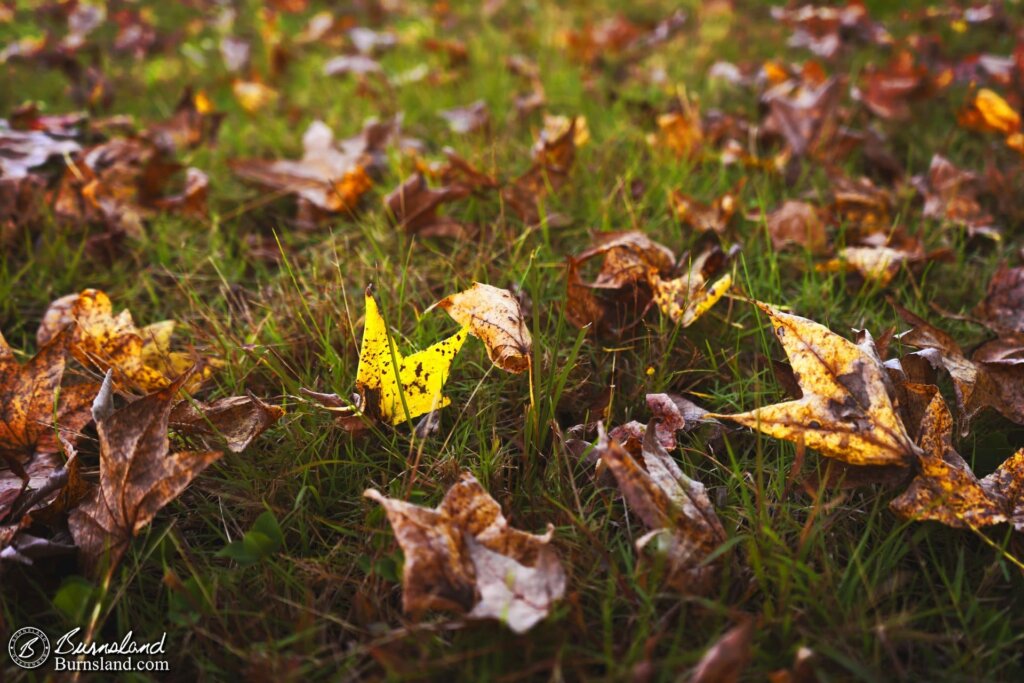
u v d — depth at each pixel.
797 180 0.96
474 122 1.07
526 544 0.58
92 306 0.71
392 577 0.58
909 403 0.63
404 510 0.56
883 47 1.39
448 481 0.64
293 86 1.37
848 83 1.21
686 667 0.55
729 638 0.50
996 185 0.92
